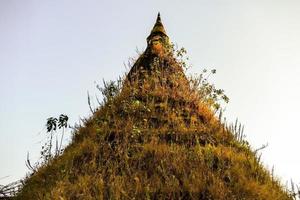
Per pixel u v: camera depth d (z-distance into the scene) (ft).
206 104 34.47
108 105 34.68
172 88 36.60
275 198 21.79
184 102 34.09
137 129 28.68
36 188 25.64
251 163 25.39
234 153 26.66
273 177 24.59
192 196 20.93
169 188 21.45
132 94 34.99
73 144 30.83
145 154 26.20
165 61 40.40
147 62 41.06
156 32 49.80
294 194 22.63
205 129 30.17
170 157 25.49
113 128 30.66
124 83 37.65
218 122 31.91
